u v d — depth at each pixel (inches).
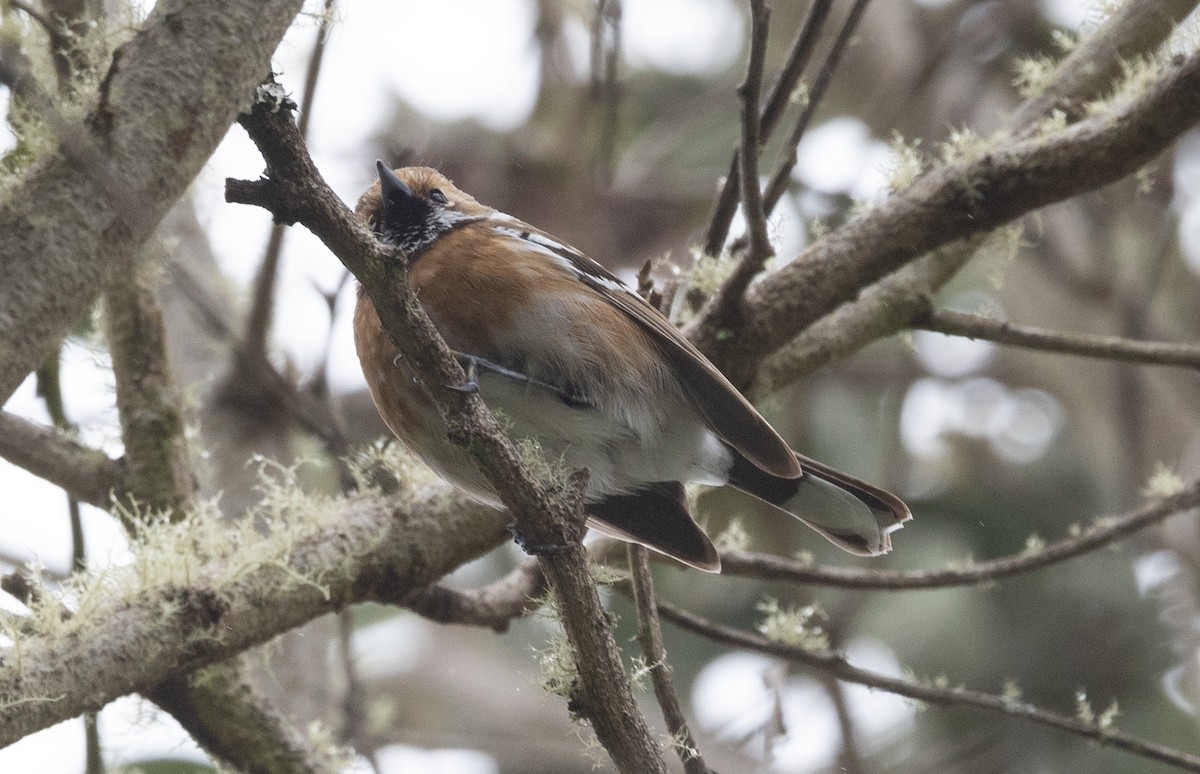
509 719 578.6
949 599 507.5
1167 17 331.0
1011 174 290.0
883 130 479.2
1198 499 315.3
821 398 565.6
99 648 230.1
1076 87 331.3
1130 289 491.8
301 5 203.2
